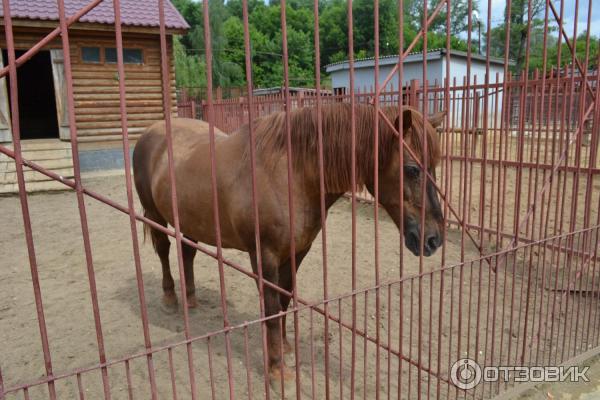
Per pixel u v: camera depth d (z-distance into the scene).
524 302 3.76
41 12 9.05
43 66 13.20
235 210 2.43
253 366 2.92
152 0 10.74
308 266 4.69
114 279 4.37
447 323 3.42
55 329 3.40
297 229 2.38
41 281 4.34
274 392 2.62
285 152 2.30
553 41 26.89
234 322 3.51
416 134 2.10
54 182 8.84
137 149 3.52
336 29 36.59
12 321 3.53
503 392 2.57
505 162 4.59
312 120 2.24
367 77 20.53
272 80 35.53
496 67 19.25
